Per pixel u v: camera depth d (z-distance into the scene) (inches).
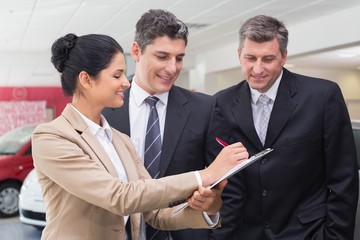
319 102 67.2
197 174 47.1
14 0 217.3
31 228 213.3
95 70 48.0
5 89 629.9
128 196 44.5
